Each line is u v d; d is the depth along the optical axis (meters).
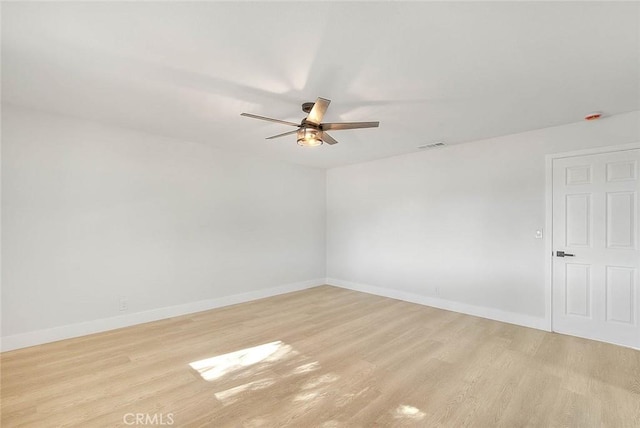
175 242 4.03
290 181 5.51
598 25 1.69
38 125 3.05
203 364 2.65
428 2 1.51
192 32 1.78
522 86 2.45
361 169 5.52
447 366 2.61
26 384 2.30
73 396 2.15
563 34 1.77
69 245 3.22
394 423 1.88
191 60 2.09
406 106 2.85
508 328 3.55
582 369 2.55
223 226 4.54
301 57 2.04
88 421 1.89
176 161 4.04
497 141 3.87
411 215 4.79
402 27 1.71
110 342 3.11
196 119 3.27
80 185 3.30
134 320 3.65
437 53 1.98
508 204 3.78
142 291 3.73
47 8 1.55
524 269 3.65
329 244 6.11
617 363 2.65
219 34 1.79
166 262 3.94
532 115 3.08
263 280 5.05
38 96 2.70
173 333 3.38
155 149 3.85
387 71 2.21
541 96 2.63
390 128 3.51
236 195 4.71
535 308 3.57
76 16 1.62
